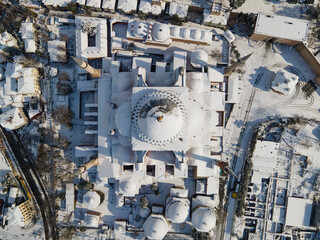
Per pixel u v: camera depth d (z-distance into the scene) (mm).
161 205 61875
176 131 43594
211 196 61281
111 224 63750
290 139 63188
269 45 63656
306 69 63406
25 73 60594
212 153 58562
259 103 63656
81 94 63656
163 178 57062
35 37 63875
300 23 59125
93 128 59594
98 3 61625
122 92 53094
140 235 63219
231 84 59875
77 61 45562
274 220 63188
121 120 48875
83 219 63781
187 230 63188
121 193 59062
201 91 53688
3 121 61844
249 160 62094
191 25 63781
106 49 61625
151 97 44562
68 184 62656
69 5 61656
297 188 63312
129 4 61688
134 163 54438
